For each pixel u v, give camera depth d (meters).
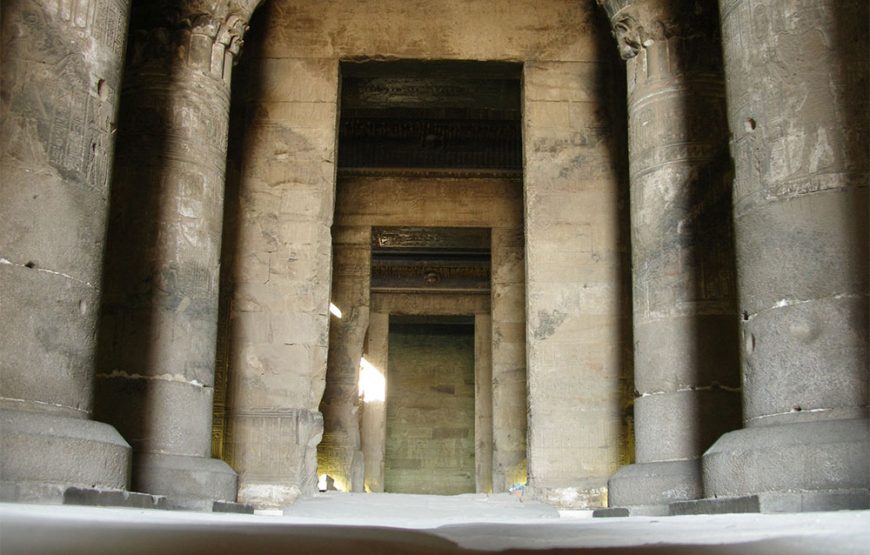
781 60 8.09
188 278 11.38
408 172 21.69
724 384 10.76
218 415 14.12
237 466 13.99
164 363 10.93
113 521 4.50
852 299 7.24
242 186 14.96
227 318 14.46
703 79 11.84
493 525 5.74
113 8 8.55
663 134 11.80
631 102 12.35
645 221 11.70
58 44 7.85
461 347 31.45
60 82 7.80
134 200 11.45
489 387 25.95
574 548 3.95
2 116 7.34
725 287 11.10
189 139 11.80
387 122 21.81
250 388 14.25
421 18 15.72
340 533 4.44
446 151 21.75
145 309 11.05
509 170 21.55
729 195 11.43
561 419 14.30
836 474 6.78
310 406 14.29
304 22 15.67
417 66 15.84
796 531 4.13
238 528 4.52
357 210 21.75
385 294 26.80
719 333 10.95
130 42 12.02
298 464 14.02
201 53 12.16
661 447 10.79
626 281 14.77
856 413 7.05
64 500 6.70
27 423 6.95
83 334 7.68
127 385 10.78
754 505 7.04
